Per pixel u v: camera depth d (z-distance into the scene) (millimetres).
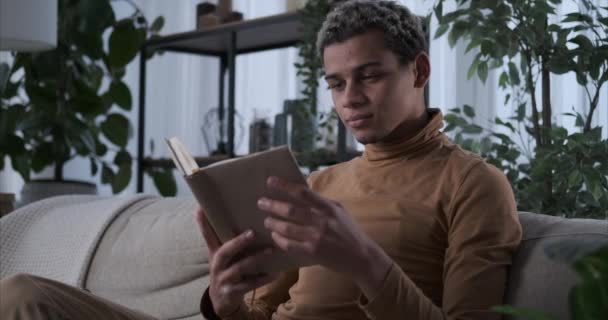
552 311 1195
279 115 3158
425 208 1325
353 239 1071
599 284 492
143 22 3729
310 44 2684
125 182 3762
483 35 2002
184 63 4188
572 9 2580
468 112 2158
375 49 1341
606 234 1241
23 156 3596
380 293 1117
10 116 3572
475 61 2129
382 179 1412
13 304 1128
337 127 2840
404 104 1374
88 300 1229
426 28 2201
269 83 3828
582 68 1954
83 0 3461
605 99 2543
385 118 1353
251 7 3887
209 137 3957
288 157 1056
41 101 3514
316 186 1530
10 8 2740
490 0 2008
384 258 1120
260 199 1074
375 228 1350
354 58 1347
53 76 3537
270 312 1483
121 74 3828
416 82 1412
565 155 1821
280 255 1126
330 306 1343
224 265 1157
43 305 1135
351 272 1096
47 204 2297
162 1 4242
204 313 1312
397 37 1357
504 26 2002
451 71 2979
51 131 3510
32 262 2166
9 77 3605
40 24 2803
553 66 1954
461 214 1273
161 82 4258
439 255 1318
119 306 1284
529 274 1244
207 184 1080
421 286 1306
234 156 3283
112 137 3746
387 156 1422
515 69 2148
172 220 1995
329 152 2836
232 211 1101
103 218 2131
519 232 1296
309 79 2729
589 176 1758
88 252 2078
